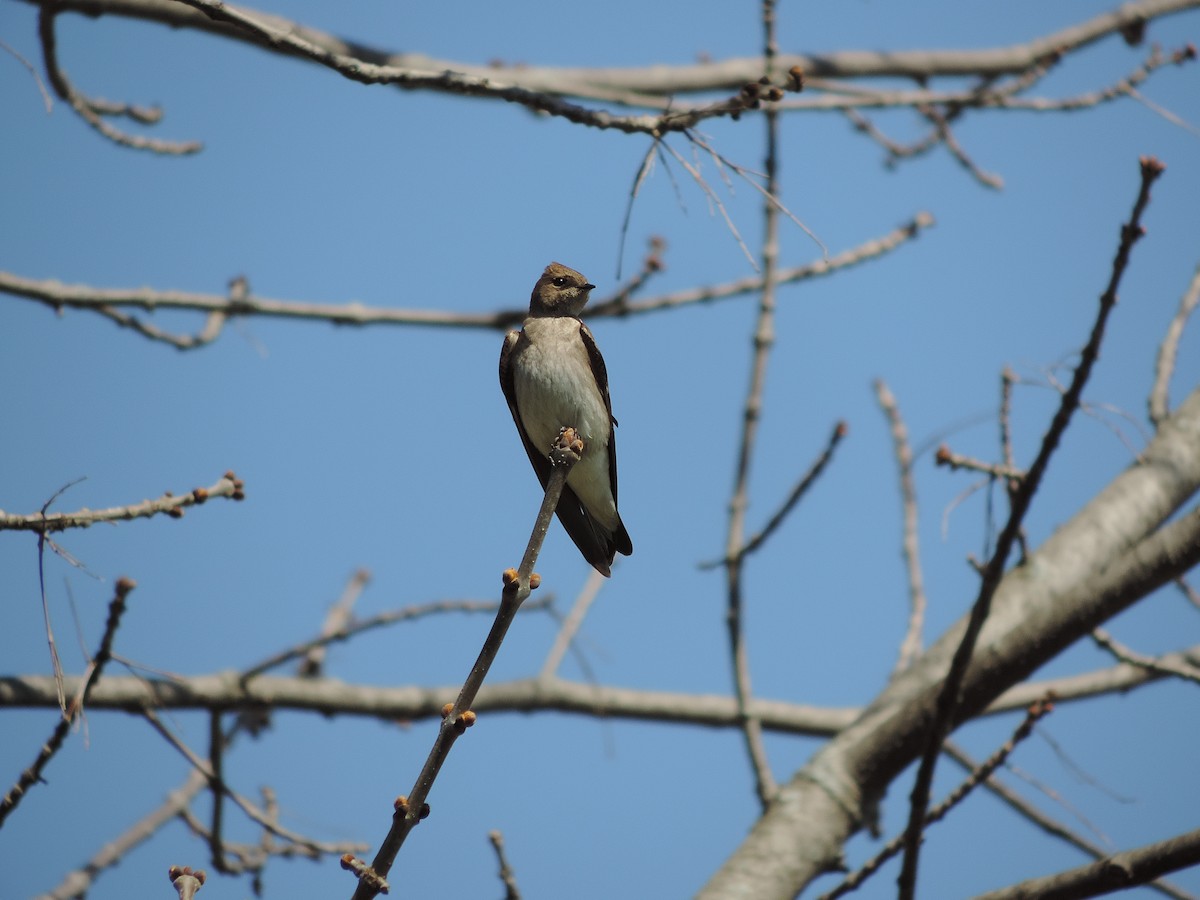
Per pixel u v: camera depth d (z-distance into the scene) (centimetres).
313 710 1261
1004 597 1062
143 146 1252
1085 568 1080
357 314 1326
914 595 1113
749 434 1190
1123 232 759
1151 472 1145
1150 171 744
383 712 1292
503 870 882
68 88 1195
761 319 1224
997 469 846
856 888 832
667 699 1405
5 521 746
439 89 849
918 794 807
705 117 821
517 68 1402
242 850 1139
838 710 1433
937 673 1033
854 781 964
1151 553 939
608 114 828
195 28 1252
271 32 830
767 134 1256
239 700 1216
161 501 787
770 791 1056
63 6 1162
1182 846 739
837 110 1337
